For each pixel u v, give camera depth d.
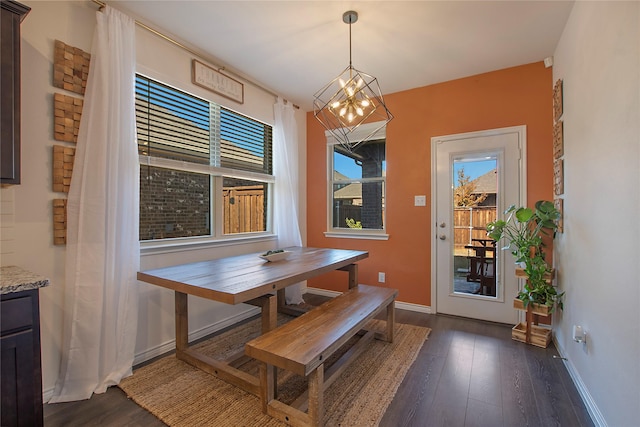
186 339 2.26
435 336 2.66
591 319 1.71
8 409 1.23
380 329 2.84
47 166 1.76
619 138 1.39
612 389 1.44
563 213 2.34
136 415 1.65
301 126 4.06
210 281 1.78
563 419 1.61
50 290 1.78
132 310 2.04
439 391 1.85
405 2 1.97
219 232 2.89
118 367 1.98
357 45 2.52
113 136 1.95
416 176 3.36
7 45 1.40
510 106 2.90
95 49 1.89
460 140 3.13
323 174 4.02
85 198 1.85
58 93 1.80
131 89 2.05
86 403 1.74
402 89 3.39
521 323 2.77
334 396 1.80
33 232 1.72
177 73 2.48
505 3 1.99
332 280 3.97
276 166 3.50
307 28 2.28
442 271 3.24
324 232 4.00
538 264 2.47
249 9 2.06
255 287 1.65
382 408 1.69
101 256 1.88
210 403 1.74
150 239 2.36
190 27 2.27
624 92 1.34
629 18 1.29
